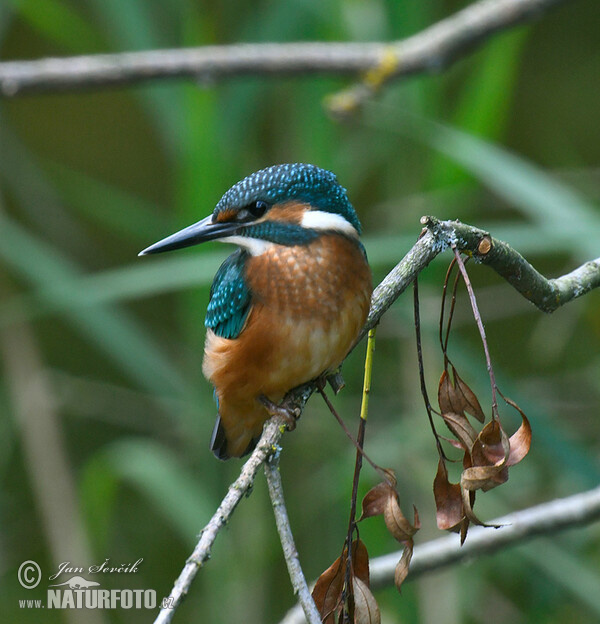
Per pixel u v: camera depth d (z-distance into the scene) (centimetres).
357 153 1014
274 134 1170
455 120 933
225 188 898
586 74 1403
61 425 1296
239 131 922
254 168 1089
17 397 1177
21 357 1192
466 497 429
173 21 1025
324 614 455
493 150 854
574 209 815
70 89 779
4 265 1265
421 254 511
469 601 1000
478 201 1192
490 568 1007
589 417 1127
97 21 1233
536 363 1276
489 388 842
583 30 1417
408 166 1009
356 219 639
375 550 898
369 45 817
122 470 960
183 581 413
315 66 807
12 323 1193
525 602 1091
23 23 1375
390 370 1128
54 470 1159
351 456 948
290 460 1155
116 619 1203
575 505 691
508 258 511
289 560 445
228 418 672
